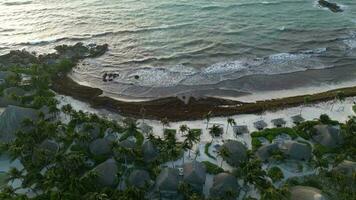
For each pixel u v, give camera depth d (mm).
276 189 67688
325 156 79938
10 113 88312
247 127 88625
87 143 83438
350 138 82000
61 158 74250
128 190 66500
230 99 102062
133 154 77625
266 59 119938
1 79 107375
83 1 163750
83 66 119500
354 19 144750
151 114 95938
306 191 69125
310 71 113812
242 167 74875
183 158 80875
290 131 86562
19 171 75250
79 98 102625
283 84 108062
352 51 124000
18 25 146250
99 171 74438
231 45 127438
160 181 72125
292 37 132250
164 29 138375
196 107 98500
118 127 88562
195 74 113625
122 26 141750
